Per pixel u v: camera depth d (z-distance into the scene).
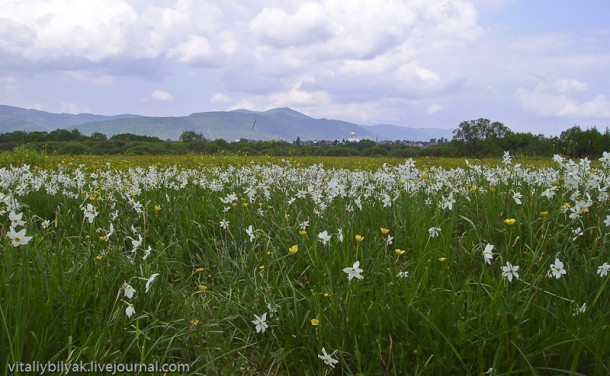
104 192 7.36
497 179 7.15
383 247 4.51
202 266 4.88
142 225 5.74
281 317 3.43
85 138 51.59
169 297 3.72
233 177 9.81
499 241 4.70
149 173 9.93
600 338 2.73
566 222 4.55
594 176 4.92
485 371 2.72
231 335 3.39
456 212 5.28
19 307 2.62
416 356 2.88
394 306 3.23
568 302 3.21
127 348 2.80
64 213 6.20
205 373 3.00
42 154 20.38
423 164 20.20
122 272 3.62
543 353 2.69
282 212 5.88
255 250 5.05
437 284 3.54
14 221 3.13
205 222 5.80
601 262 3.70
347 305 3.14
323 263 3.92
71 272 3.51
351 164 20.47
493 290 3.28
